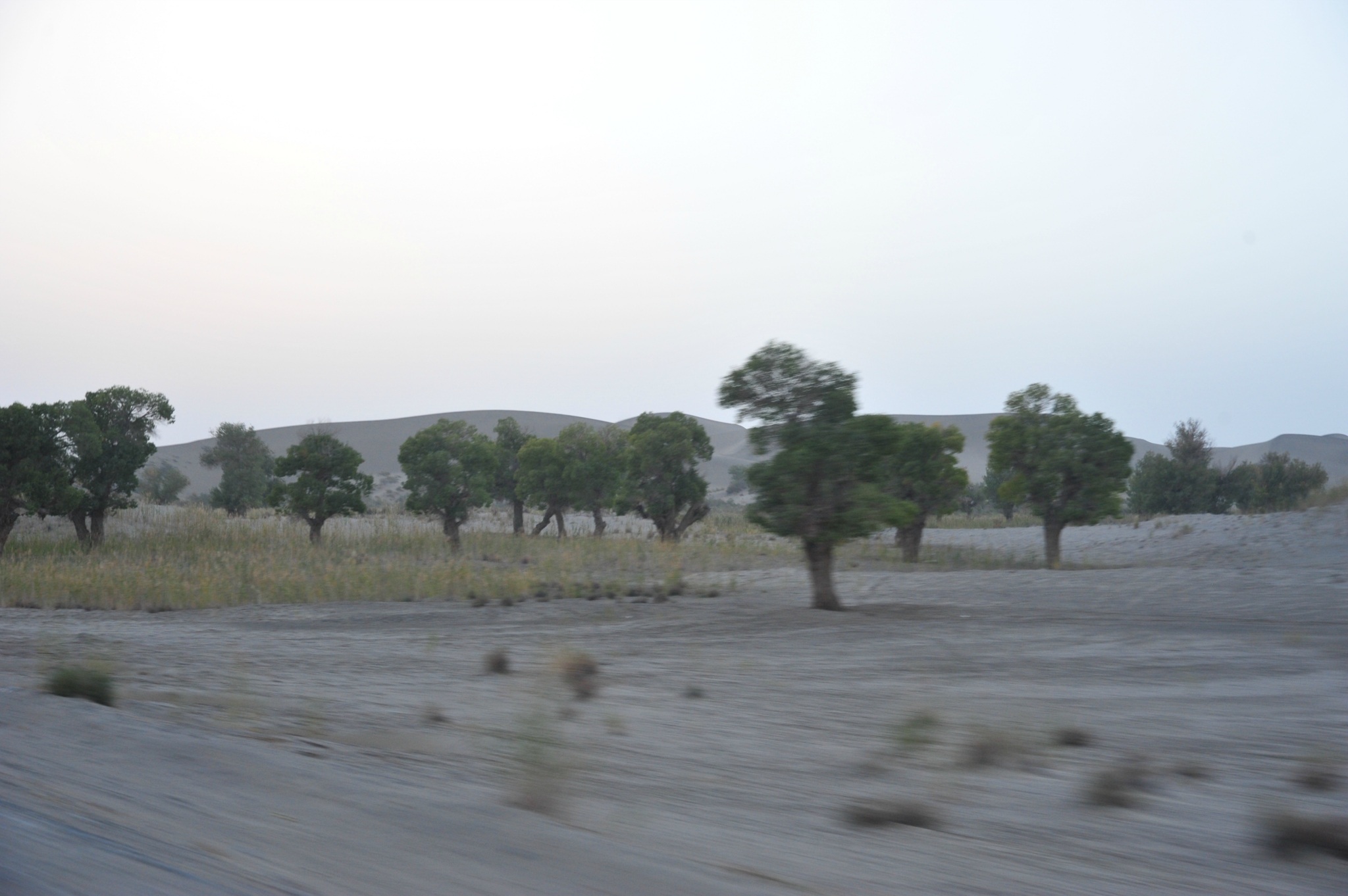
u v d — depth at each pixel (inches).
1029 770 299.6
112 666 509.7
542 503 2038.6
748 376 869.2
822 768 303.1
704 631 752.3
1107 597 898.7
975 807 252.4
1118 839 220.2
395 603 976.3
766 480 859.4
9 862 173.0
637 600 967.0
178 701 438.6
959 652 604.1
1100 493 1314.0
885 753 323.9
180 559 1397.6
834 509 847.1
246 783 247.9
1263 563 1248.8
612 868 179.9
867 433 845.2
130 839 190.5
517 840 197.0
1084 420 1331.2
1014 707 418.3
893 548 1664.6
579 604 940.6
